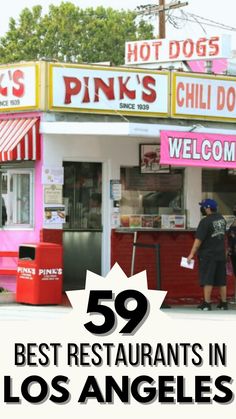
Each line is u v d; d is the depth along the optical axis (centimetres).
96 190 3009
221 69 3416
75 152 2922
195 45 3150
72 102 2867
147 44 3238
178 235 3095
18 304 2705
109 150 2991
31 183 2911
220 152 2883
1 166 2995
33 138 2838
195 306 2853
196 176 3134
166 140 2770
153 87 2959
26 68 2873
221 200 3212
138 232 3030
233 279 3167
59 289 2698
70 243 2973
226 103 3086
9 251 2970
